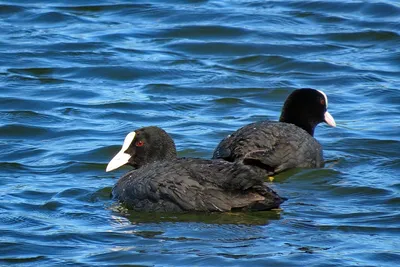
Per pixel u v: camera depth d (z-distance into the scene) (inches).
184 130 756.0
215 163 550.6
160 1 1134.4
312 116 704.4
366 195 592.1
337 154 689.6
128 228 530.9
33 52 967.6
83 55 962.7
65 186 615.8
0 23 1051.9
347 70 925.8
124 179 583.8
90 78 907.4
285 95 863.7
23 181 629.0
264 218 541.6
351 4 1104.2
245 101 842.8
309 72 927.7
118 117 792.9
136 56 963.3
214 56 975.0
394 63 949.2
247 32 1026.7
